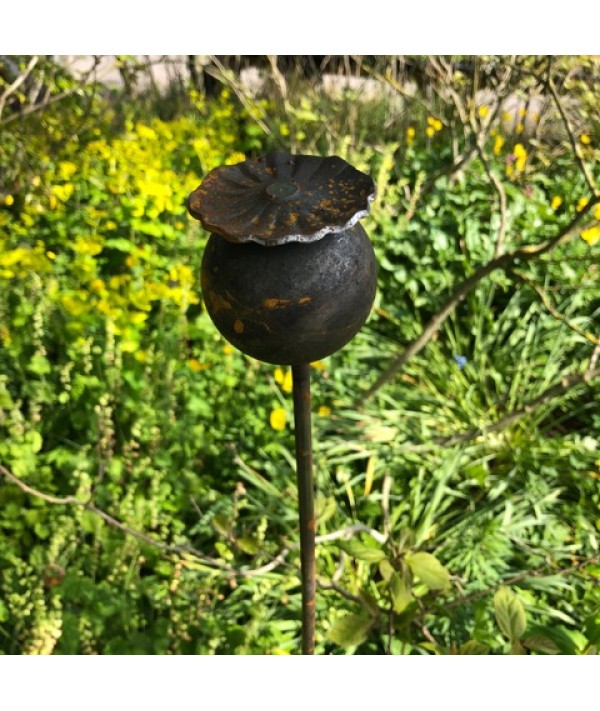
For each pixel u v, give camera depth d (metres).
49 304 0.62
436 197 0.83
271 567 0.48
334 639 0.41
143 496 0.54
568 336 0.74
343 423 0.65
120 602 0.46
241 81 1.07
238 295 0.26
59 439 0.58
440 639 0.49
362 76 1.08
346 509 0.58
